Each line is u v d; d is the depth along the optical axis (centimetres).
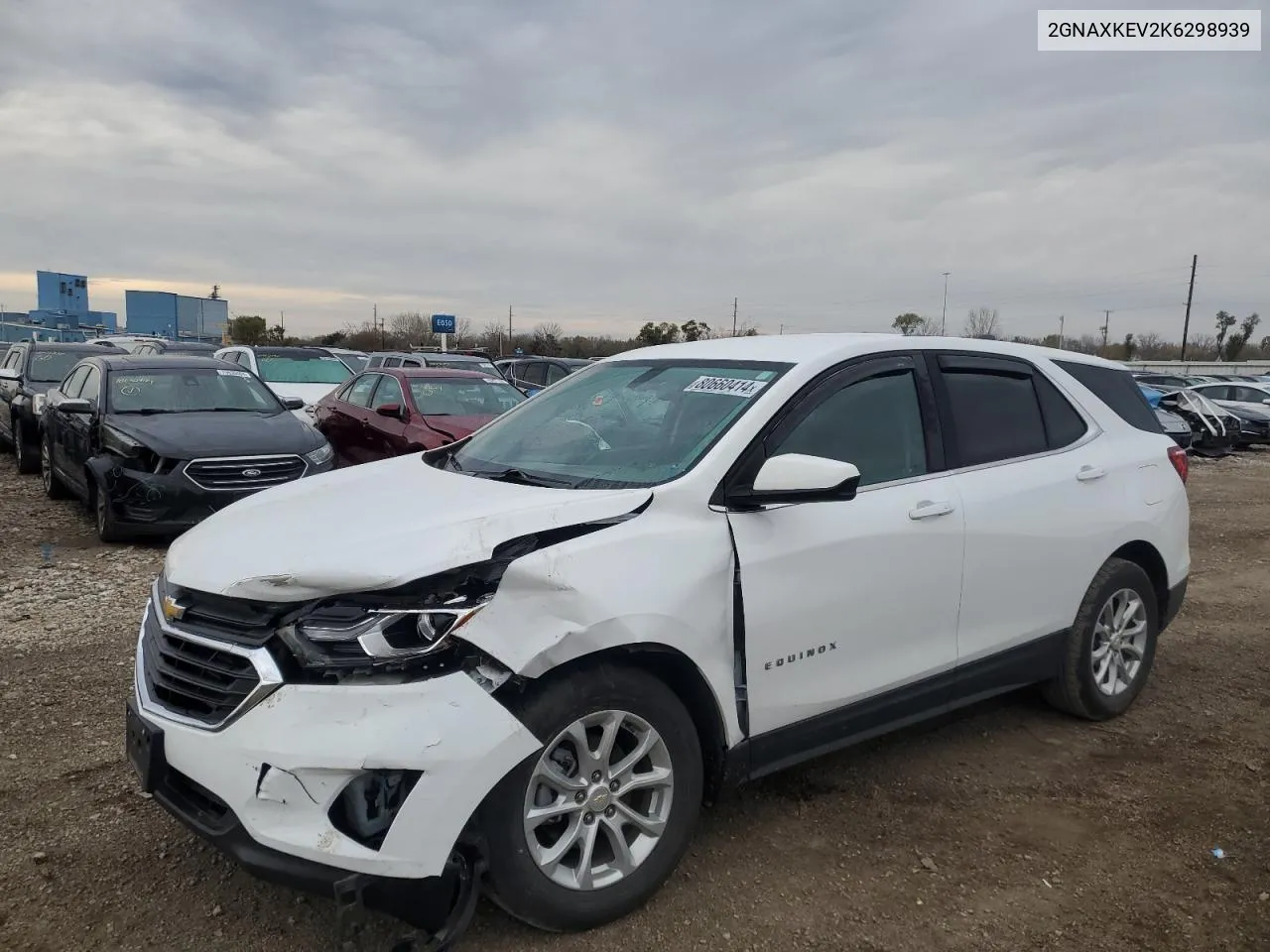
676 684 313
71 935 283
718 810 370
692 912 301
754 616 314
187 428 798
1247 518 1173
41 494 1062
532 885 271
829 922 298
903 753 430
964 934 294
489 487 333
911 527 362
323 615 259
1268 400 2617
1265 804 384
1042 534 415
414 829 246
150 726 277
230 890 308
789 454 314
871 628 352
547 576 270
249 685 258
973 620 392
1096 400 475
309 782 246
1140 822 368
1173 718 478
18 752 399
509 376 2011
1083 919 303
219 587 272
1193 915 306
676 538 302
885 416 376
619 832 291
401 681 252
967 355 420
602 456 350
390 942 270
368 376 1184
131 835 338
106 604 617
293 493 359
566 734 275
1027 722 469
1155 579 494
